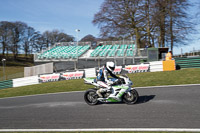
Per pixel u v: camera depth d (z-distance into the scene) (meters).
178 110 5.30
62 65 22.39
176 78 10.65
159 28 24.53
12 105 8.49
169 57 14.77
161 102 6.20
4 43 62.19
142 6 24.39
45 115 6.18
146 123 4.62
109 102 6.90
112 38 27.27
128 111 5.63
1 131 5.04
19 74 23.16
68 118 5.61
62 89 11.83
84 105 6.89
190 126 4.22
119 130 4.36
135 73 14.38
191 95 6.75
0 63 57.44
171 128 4.21
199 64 13.46
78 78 16.00
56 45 29.88
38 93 11.70
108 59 21.53
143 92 8.05
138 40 26.12
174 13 22.58
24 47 67.06
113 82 6.32
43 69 20.91
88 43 28.89
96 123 4.96
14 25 60.75
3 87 18.05
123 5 25.20
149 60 20.56
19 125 5.45
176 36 24.55
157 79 11.03
